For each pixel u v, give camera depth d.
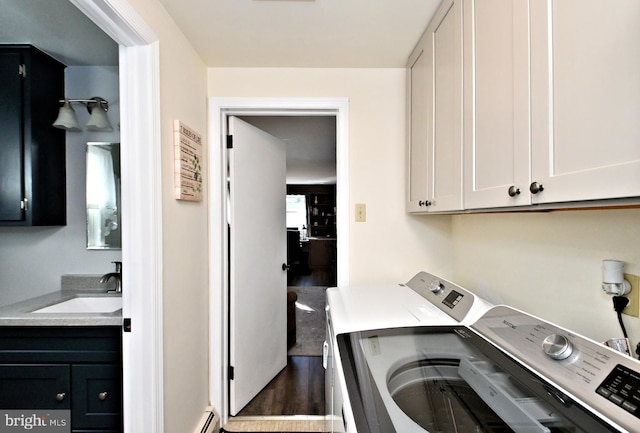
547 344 0.76
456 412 0.79
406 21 1.43
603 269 0.82
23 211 1.65
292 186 9.00
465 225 1.73
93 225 1.90
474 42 1.02
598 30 0.56
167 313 1.31
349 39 1.58
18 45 1.63
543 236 1.10
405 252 1.90
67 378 1.37
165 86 1.31
